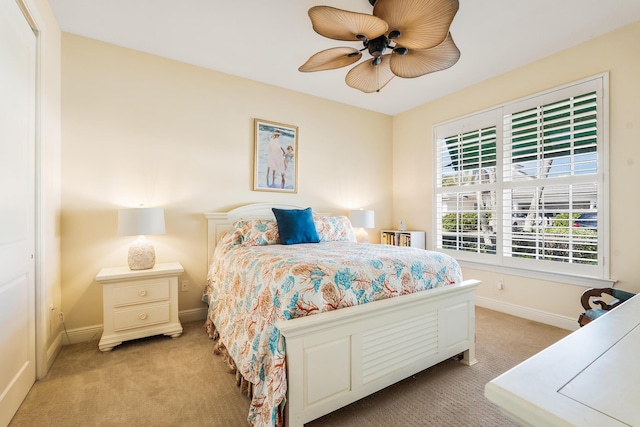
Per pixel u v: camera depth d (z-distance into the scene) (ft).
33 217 5.81
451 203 12.06
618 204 7.75
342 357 4.94
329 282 5.14
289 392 4.42
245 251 7.62
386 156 14.56
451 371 6.54
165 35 8.20
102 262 8.38
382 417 5.05
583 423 1.34
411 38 5.99
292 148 11.71
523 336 8.27
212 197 10.07
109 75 8.52
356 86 8.30
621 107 7.69
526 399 1.52
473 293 6.95
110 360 6.92
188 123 9.68
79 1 6.84
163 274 7.98
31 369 5.75
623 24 7.59
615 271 7.79
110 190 8.51
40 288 6.04
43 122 6.07
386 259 6.19
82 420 4.91
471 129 11.27
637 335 2.26
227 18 7.47
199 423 4.87
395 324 5.60
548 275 9.11
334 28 5.73
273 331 4.87
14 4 4.96
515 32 7.90
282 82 11.09
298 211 9.84
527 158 9.66
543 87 9.21
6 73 4.70
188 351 7.39
